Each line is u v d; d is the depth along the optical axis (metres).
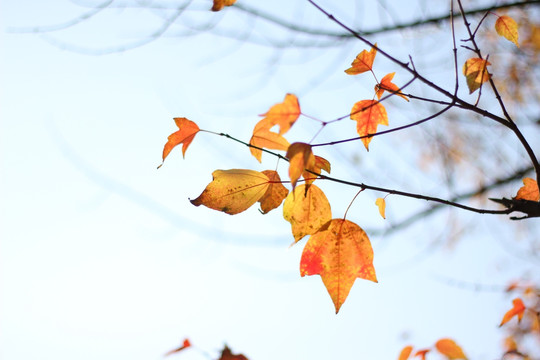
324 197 0.68
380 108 0.69
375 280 0.66
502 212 0.65
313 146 0.63
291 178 0.62
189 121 0.68
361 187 0.66
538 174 0.66
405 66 0.65
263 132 0.68
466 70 0.67
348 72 0.70
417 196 0.66
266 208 0.67
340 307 0.66
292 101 0.62
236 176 0.67
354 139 0.64
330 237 0.67
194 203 0.67
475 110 0.66
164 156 0.68
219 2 0.67
